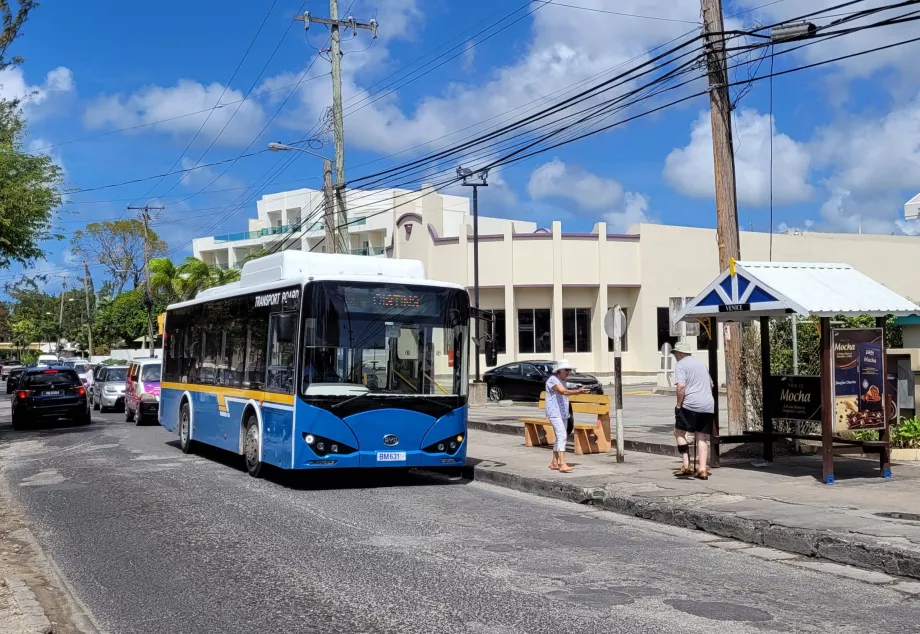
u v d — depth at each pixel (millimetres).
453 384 12961
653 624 5957
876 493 10570
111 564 8102
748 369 14922
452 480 13820
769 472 12516
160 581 7406
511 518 10289
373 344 12508
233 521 10055
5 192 21609
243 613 6395
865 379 11586
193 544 8836
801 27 13367
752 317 13164
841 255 48562
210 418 16250
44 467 15711
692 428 12156
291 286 12703
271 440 13031
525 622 6020
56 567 8086
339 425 12117
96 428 24594
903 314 11688
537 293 43062
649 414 24219
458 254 43188
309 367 12148
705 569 7676
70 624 6250
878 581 7297
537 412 25906
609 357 43250
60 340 98688
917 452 13461
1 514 10914
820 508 9602
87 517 10570
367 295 12570
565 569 7613
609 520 10195
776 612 6285
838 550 8031
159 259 56125
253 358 14117
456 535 9188
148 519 10281
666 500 10391
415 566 7730
